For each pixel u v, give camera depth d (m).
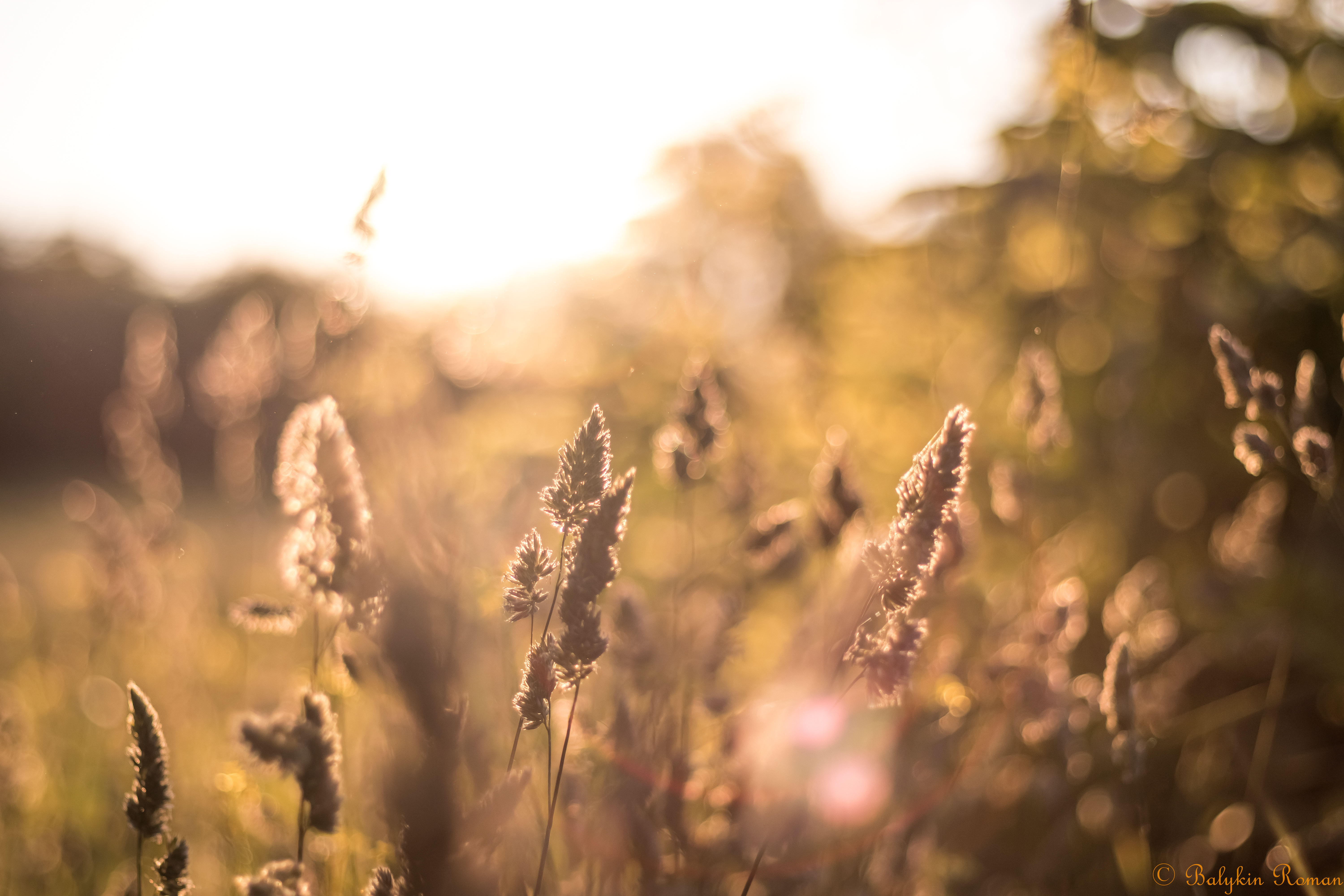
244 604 1.32
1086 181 3.70
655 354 4.17
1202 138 3.66
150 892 1.69
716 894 1.72
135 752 1.24
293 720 1.25
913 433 3.79
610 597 1.98
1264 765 2.17
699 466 2.00
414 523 1.34
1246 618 3.00
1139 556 3.45
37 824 2.55
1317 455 1.71
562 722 1.77
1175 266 3.64
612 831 1.58
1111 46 3.69
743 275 4.66
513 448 3.21
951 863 2.35
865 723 2.16
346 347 1.61
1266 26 3.55
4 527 6.75
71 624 4.22
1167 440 3.53
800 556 2.20
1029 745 2.46
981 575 3.18
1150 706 2.71
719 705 1.86
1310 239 3.40
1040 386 2.46
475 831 1.15
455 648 1.22
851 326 4.27
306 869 1.48
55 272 4.20
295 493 1.21
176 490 4.05
